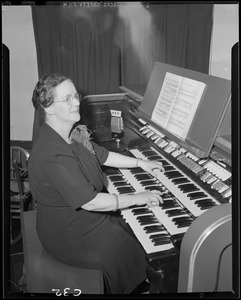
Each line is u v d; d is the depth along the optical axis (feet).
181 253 3.67
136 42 9.16
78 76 9.16
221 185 4.66
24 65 9.05
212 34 9.76
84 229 4.64
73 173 4.38
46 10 8.49
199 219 3.62
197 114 5.06
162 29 9.21
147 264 4.33
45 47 8.82
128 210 5.03
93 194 4.41
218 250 3.55
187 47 9.60
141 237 4.46
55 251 4.66
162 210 4.86
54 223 4.68
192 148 4.93
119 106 7.13
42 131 4.66
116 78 9.34
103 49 9.02
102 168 6.20
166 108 5.67
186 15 9.21
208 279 3.66
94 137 7.07
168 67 5.98
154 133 6.34
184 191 4.97
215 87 4.82
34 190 4.66
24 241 5.01
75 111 4.72
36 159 4.48
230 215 3.52
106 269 4.42
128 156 6.33
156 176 5.48
